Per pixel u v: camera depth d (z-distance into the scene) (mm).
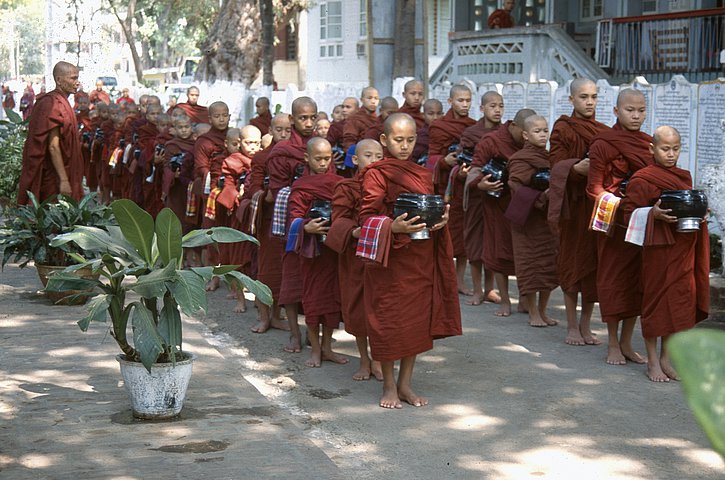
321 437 4848
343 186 5570
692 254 5762
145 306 4660
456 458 4496
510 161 7379
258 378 6105
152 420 4578
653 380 5930
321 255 6199
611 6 19062
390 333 5168
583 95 6930
